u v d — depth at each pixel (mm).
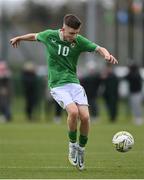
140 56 150375
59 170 32594
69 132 31234
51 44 31578
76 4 177375
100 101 114812
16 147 46094
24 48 149250
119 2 108688
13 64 130000
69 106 30812
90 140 51812
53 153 41938
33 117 81875
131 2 106312
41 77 86812
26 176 30125
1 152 42531
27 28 175875
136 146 46156
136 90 73562
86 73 80938
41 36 31891
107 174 30812
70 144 31469
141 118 79062
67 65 31547
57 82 31484
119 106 103375
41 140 51969
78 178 29344
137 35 149875
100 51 31109
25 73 77500
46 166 34625
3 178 29375
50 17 179375
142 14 108312
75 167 33000
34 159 38281
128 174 30812
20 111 98812
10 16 173750
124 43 142250
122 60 142625
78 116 31141
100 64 123250
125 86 103250
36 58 149500
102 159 37969
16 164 35625
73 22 30828
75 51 31453
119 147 31969
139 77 73625
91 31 113438
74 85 31391
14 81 110000
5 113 77375
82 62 139250
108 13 113375
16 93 110312
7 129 63594
